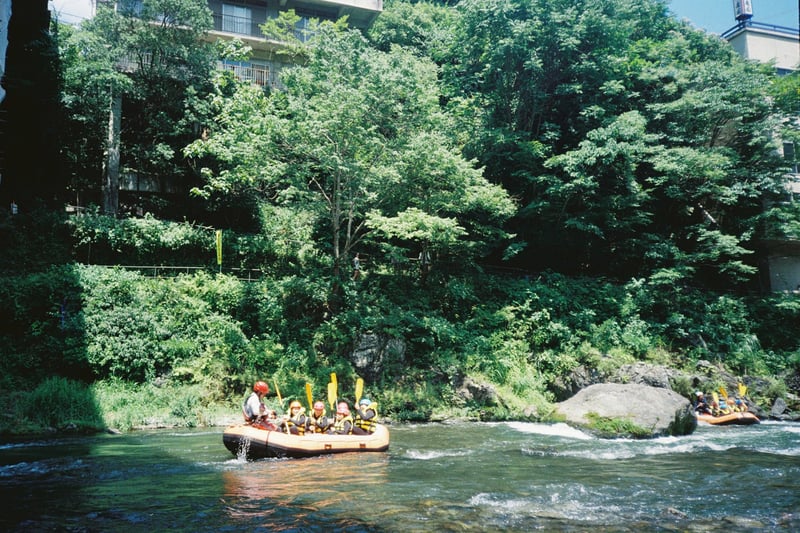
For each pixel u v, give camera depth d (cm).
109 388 1548
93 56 2100
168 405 1543
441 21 3503
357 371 1836
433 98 1988
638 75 2789
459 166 1978
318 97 1859
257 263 2245
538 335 2170
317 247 2425
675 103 2666
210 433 1343
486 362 1980
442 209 2241
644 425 1381
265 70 2988
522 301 2303
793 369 2433
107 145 2242
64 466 908
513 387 1962
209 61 2341
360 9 3250
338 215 1988
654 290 2545
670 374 2114
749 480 841
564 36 2377
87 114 2161
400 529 568
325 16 3284
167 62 2278
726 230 2939
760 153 2847
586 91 2573
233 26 3070
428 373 1878
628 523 604
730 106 2656
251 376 1694
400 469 905
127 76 2259
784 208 2866
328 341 1873
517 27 2311
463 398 1839
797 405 2212
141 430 1400
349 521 591
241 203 2325
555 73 2541
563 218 2544
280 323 1903
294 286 1952
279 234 2405
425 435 1384
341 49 1883
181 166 2356
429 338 1952
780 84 2886
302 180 1881
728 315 2606
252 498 693
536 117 2630
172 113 2334
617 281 2738
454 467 933
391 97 1850
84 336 1593
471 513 633
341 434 1077
